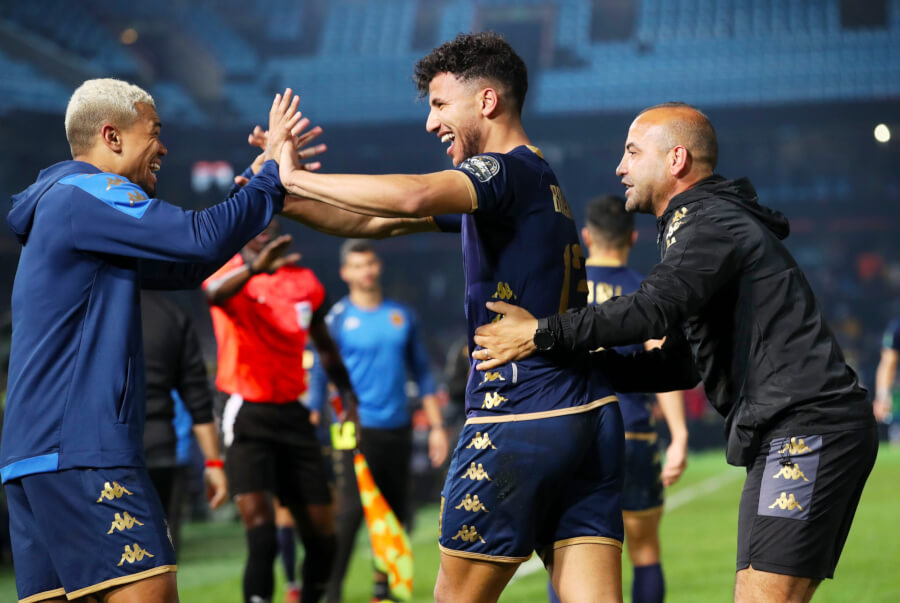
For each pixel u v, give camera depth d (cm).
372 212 951
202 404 1770
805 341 1043
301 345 1828
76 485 978
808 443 1028
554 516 1042
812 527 1026
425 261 12500
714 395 1098
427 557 3002
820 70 12694
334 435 1850
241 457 1770
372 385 2294
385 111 13125
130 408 1012
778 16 13338
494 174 986
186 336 1764
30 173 10950
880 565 2452
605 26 14075
